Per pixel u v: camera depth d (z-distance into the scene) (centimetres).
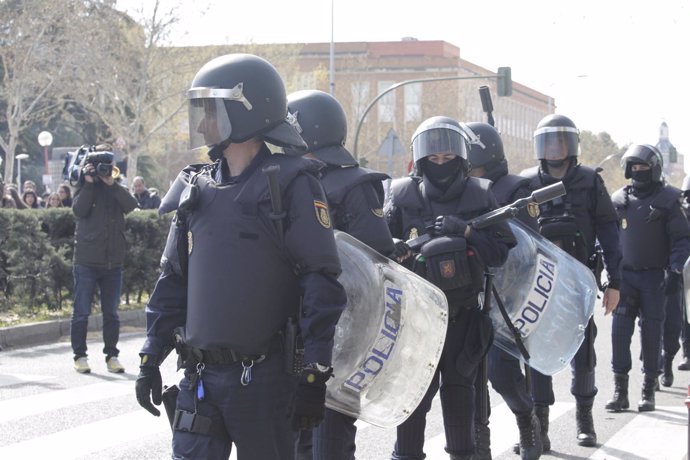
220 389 356
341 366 409
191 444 358
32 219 1296
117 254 980
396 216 547
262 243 356
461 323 514
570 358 570
